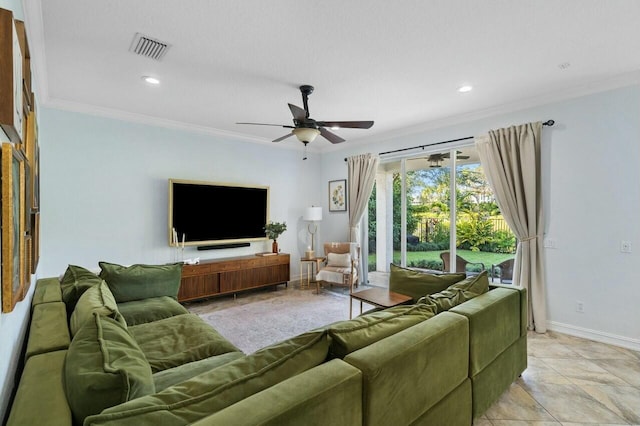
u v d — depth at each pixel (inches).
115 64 107.3
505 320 83.4
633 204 117.0
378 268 217.0
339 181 234.5
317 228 247.4
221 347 80.4
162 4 76.2
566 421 77.4
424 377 54.6
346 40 92.5
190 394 35.7
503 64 107.3
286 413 33.5
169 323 94.3
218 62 106.0
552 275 135.5
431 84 124.0
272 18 82.0
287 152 231.1
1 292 42.8
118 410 31.0
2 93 38.8
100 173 155.4
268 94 134.5
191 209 179.9
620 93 119.3
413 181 191.8
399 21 83.0
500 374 81.1
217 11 79.0
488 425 75.9
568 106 131.0
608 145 121.9
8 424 33.8
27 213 64.2
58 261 144.8
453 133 169.2
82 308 66.1
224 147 199.5
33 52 95.6
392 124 178.9
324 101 142.8
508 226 148.5
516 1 75.2
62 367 47.3
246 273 189.9
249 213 205.0
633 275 117.3
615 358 109.9
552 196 135.3
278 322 146.9
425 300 75.3
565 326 132.3
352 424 42.1
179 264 130.9
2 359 42.9
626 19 82.0
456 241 171.9
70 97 138.5
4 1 48.5
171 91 131.4
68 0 74.2
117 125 160.2
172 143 178.5
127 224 163.3
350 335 52.1
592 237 125.8
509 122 148.2
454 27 85.8
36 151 93.0
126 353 45.6
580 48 96.9
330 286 220.4
